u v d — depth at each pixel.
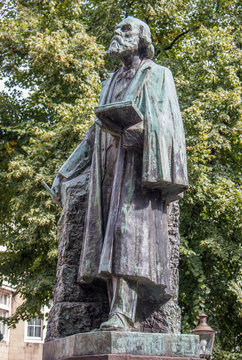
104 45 17.33
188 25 18.38
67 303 4.25
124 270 3.77
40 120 16.73
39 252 15.46
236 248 13.98
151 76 4.30
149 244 3.89
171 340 3.63
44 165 14.12
